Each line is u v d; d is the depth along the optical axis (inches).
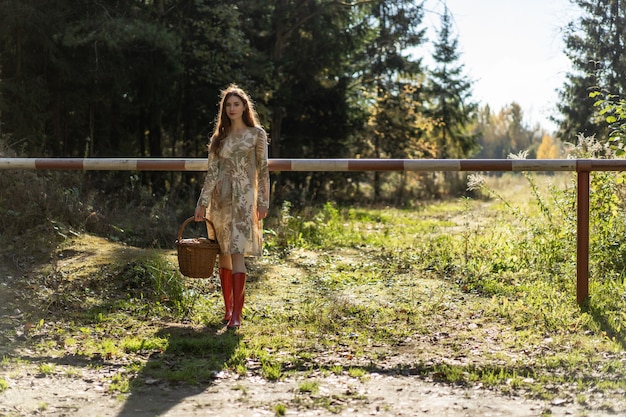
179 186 674.8
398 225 567.2
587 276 235.3
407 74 1189.1
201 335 208.8
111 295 254.2
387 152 1253.1
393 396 155.9
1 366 173.9
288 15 892.6
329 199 950.4
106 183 498.9
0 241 311.3
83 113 752.3
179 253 217.9
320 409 146.8
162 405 148.7
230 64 793.6
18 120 639.1
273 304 250.7
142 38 643.5
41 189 353.7
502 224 462.3
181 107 816.3
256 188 220.5
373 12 1045.2
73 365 177.6
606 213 305.4
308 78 967.6
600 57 888.9
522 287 271.1
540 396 154.9
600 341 198.5
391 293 270.1
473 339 204.8
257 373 172.7
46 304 236.5
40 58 674.2
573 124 927.0
